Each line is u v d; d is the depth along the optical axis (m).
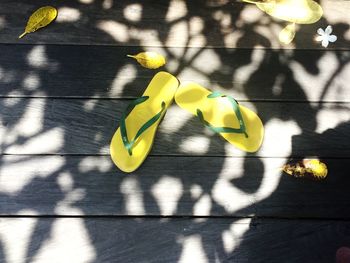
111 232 0.97
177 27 1.18
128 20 1.18
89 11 1.19
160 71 1.12
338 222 0.98
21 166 1.02
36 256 0.94
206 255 0.95
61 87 1.10
